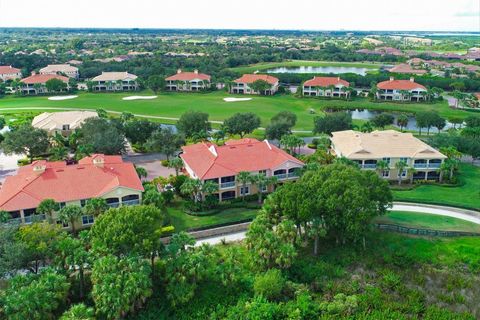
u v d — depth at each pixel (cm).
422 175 9119
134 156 10662
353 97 19300
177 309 5134
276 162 8394
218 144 9962
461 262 6153
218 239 6812
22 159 10369
